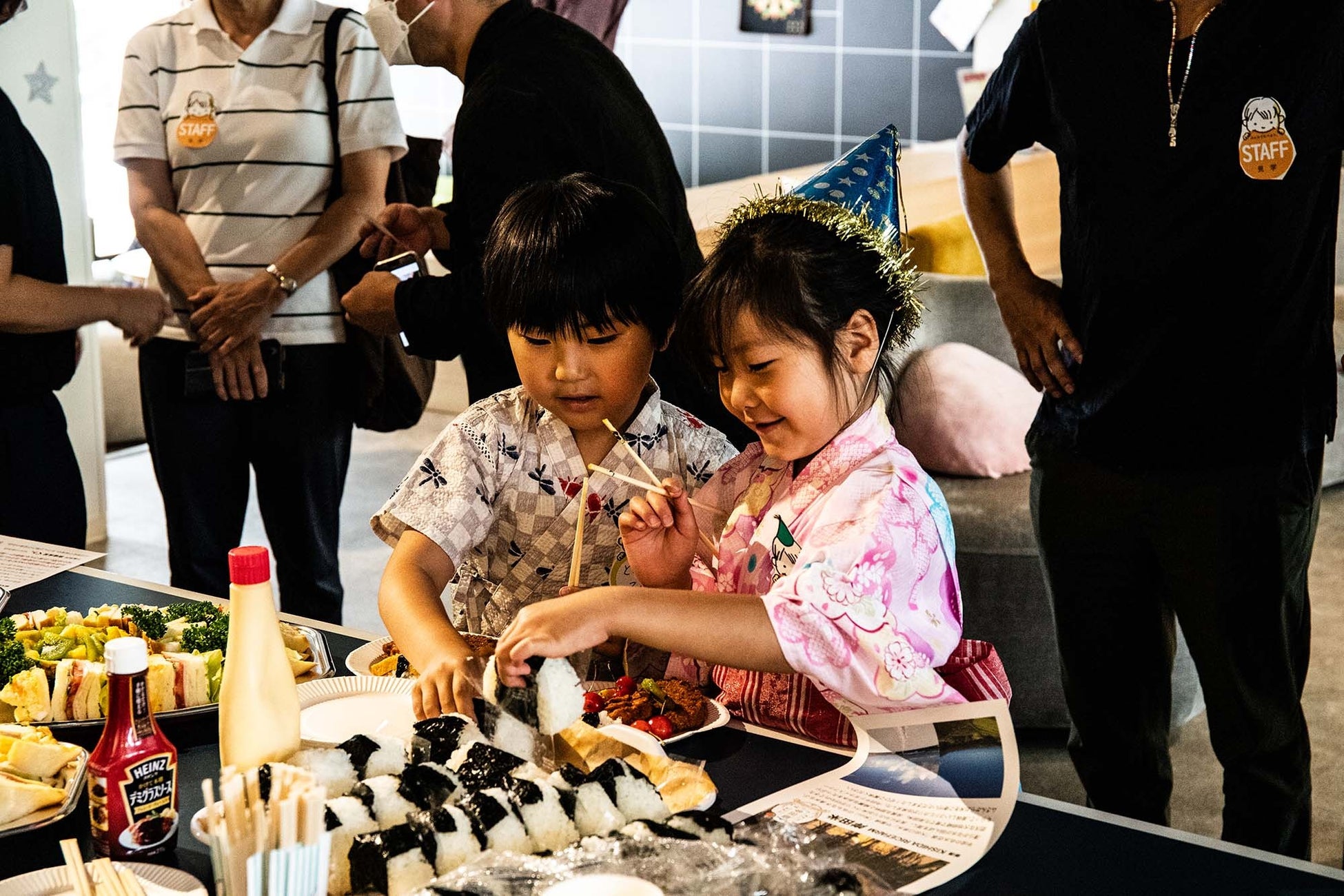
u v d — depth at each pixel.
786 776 1.14
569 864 0.87
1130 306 1.82
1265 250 1.73
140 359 2.80
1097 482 1.89
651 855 0.88
